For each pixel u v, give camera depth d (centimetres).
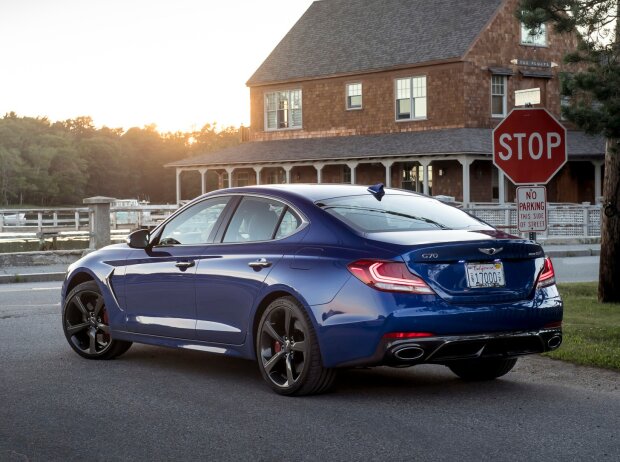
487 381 801
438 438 598
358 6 4681
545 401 712
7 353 955
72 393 752
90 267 914
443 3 4288
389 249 684
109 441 598
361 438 599
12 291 1652
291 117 4616
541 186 1051
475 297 689
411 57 4100
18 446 588
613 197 1319
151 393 750
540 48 4128
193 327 812
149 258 859
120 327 884
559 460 547
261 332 747
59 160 16350
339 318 688
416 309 670
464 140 3797
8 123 16700
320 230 732
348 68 4334
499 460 548
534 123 1063
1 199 15788
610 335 1001
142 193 17938
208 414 672
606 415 663
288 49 4762
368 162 4028
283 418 657
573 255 2597
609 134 1246
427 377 823
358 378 816
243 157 4528
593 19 1338
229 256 786
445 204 810
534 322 710
